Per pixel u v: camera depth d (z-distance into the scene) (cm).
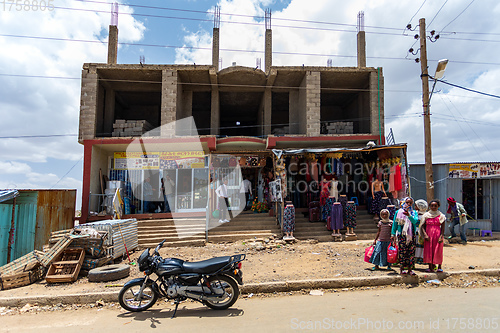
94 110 1334
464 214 1063
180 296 502
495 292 570
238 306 530
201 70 1387
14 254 976
